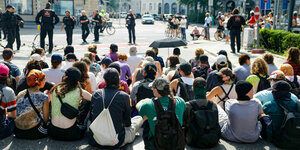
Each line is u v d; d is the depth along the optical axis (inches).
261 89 211.9
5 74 162.9
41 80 168.2
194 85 162.9
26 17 1397.6
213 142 161.8
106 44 671.1
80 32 981.2
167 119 129.1
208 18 773.3
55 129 167.5
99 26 728.3
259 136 184.5
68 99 161.6
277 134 166.9
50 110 180.7
